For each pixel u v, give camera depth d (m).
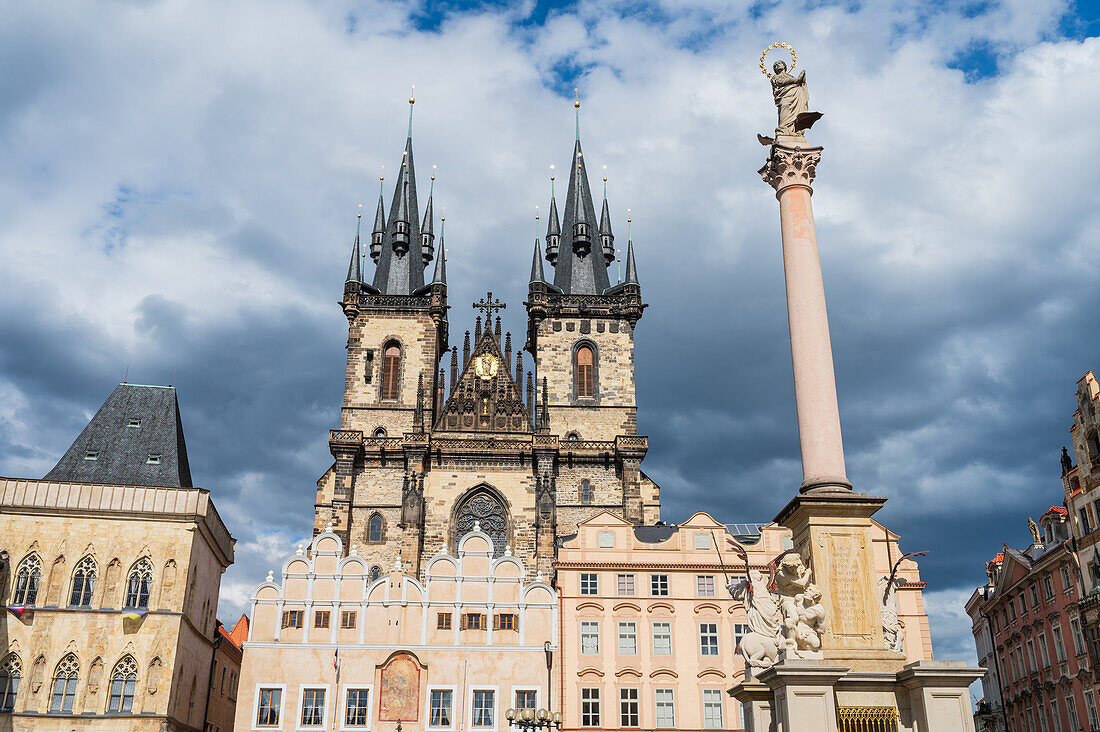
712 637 65.69
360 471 93.50
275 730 61.00
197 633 66.12
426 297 106.69
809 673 22.33
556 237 118.06
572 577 66.88
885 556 68.31
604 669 64.38
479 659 63.88
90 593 60.34
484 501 92.75
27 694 57.34
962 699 22.52
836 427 26.97
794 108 30.50
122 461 68.62
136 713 57.81
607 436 100.31
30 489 61.47
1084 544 64.25
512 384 100.75
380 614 64.50
